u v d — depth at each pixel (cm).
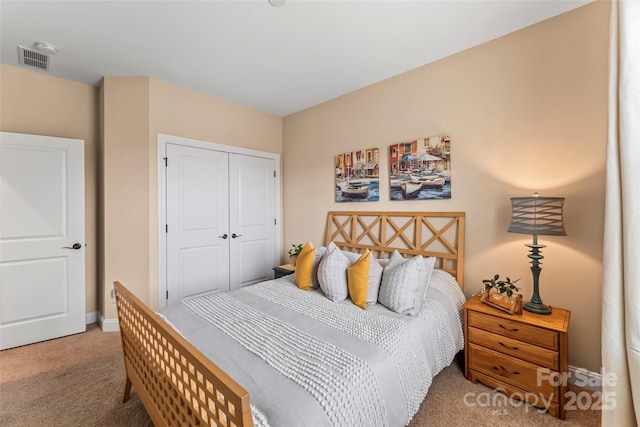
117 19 198
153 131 288
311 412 97
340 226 325
